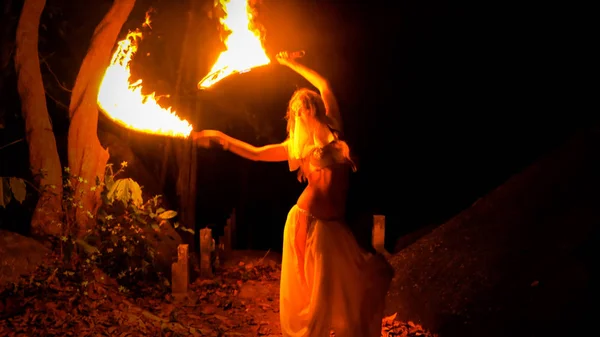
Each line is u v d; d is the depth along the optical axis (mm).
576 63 9492
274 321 5273
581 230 4566
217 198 11891
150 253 5707
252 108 10953
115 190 5438
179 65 7156
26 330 4082
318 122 3646
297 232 3682
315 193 3664
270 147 3971
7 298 4453
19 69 5359
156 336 4426
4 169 6387
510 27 11195
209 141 3932
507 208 5523
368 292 3672
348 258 3635
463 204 11875
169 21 7121
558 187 5305
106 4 7520
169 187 8555
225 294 6094
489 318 4277
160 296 5648
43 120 5488
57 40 7391
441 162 12602
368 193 12992
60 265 5059
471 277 4809
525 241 4859
